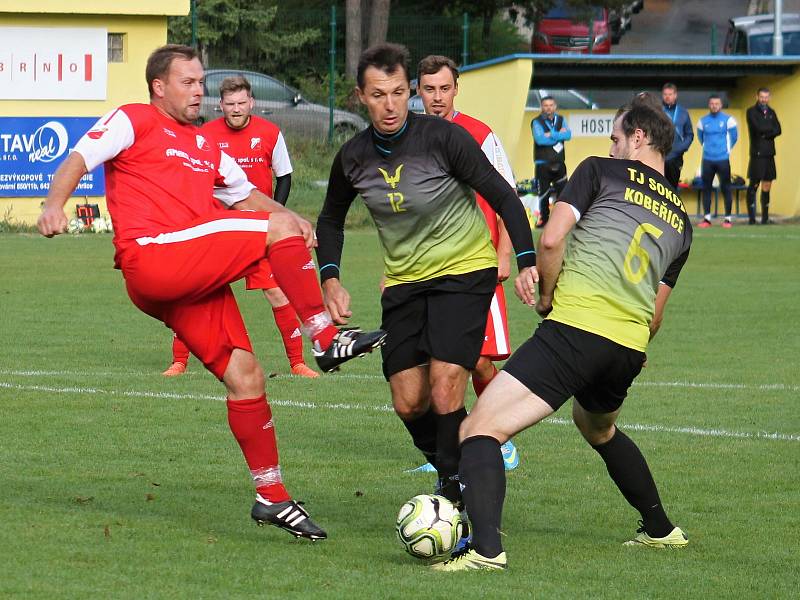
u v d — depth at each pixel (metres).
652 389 28.97
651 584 14.61
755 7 138.75
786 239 67.56
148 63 16.47
